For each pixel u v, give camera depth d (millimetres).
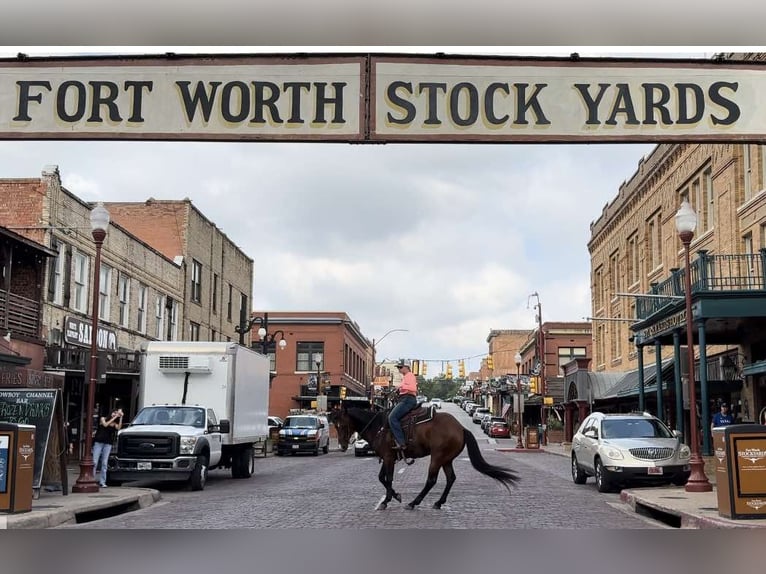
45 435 15625
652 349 37219
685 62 10672
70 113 10688
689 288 17594
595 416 20766
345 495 17719
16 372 19750
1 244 24391
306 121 10633
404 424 14469
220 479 23828
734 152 27562
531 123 10625
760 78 10672
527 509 14969
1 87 10711
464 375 75625
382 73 10641
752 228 26203
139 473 19156
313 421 41812
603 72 10672
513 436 72812
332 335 72438
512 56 10641
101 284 31406
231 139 10641
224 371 22484
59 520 13133
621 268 43688
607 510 15148
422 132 10617
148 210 42000
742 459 12336
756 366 23578
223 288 48906
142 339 35438
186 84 10695
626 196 42031
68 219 28359
